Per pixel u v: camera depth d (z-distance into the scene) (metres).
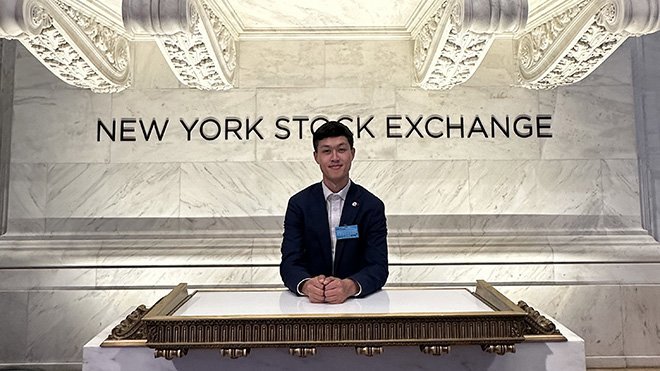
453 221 6.45
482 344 2.87
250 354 3.01
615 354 6.27
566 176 6.55
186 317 2.84
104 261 6.25
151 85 6.55
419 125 6.55
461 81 5.26
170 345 2.81
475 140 6.54
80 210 6.44
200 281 6.25
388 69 6.56
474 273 6.27
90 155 6.48
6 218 6.43
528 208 6.51
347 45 6.57
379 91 6.55
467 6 3.65
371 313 2.91
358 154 6.50
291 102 6.55
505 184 6.52
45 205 6.44
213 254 6.26
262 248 6.30
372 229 3.80
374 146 6.51
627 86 6.67
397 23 6.20
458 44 4.19
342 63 6.57
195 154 6.50
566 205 6.53
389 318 2.86
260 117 6.54
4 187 6.45
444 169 6.51
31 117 6.51
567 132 6.60
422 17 5.30
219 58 4.77
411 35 6.29
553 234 6.45
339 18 6.07
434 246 6.30
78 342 6.21
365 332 2.85
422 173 6.50
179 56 4.34
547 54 4.97
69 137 6.49
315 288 3.34
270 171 6.49
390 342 2.85
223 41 4.96
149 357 3.02
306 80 6.56
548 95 6.63
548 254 6.30
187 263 6.24
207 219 6.44
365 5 5.68
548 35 4.98
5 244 6.32
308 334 2.85
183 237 6.38
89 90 6.54
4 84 6.57
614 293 6.31
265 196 6.48
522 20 3.68
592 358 6.25
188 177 6.48
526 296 6.27
